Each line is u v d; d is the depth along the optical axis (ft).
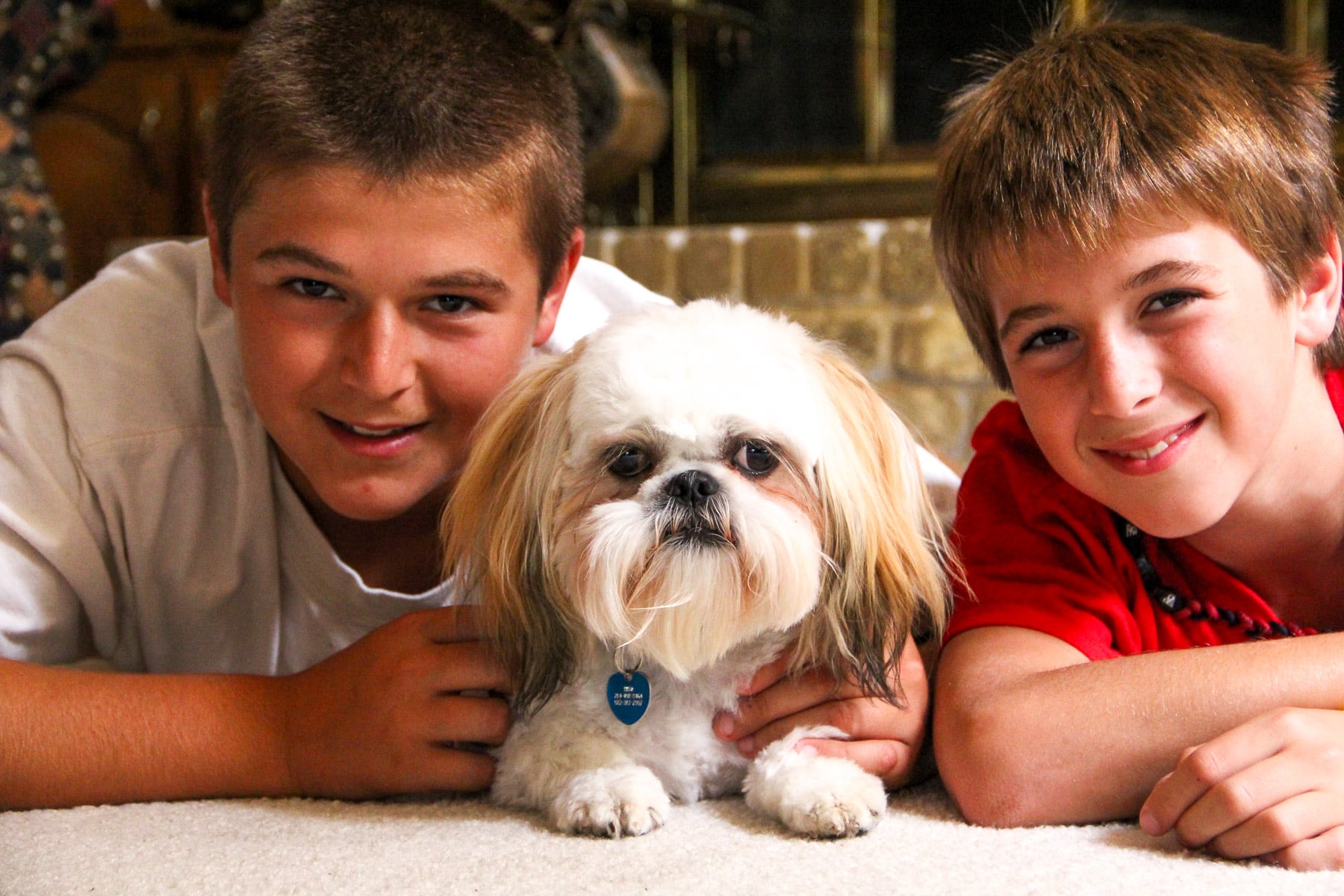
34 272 12.23
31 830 4.78
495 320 5.65
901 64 17.49
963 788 4.82
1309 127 5.75
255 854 4.43
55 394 6.02
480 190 5.41
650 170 18.03
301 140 5.24
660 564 4.68
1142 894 3.85
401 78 5.38
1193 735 4.59
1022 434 6.09
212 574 6.35
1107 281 5.06
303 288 5.46
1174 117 5.28
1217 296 5.06
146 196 17.66
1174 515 5.22
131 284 6.51
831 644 5.11
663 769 5.06
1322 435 5.57
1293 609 5.91
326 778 5.18
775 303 15.96
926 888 3.93
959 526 6.05
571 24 16.05
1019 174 5.34
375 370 5.38
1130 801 4.66
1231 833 4.18
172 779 5.18
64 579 5.95
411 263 5.33
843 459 5.14
